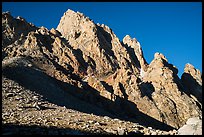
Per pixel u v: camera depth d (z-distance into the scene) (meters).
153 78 104.31
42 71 82.12
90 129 20.81
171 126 84.88
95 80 91.19
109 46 123.06
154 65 111.44
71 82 83.50
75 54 105.94
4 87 43.03
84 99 80.31
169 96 97.31
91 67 104.69
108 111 81.00
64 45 106.81
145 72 117.50
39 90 61.44
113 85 95.00
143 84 100.00
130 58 121.19
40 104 35.41
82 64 103.94
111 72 106.38
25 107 31.86
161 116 85.81
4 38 107.25
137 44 138.00
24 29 121.44
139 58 129.88
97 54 111.25
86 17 131.88
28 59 87.00
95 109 73.50
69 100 68.25
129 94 92.19
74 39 120.50
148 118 85.19
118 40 127.69
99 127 22.56
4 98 35.75
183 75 118.56
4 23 115.19
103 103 83.88
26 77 66.56
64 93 71.62
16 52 93.31
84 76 97.56
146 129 23.59
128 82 95.81
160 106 90.94
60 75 85.00
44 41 106.81
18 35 115.06
